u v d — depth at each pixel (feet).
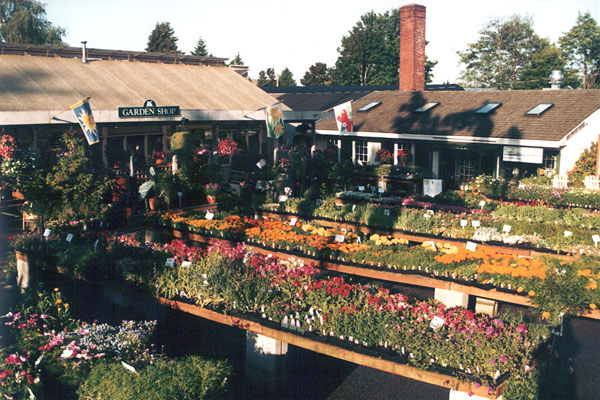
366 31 191.93
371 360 24.61
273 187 63.67
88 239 39.17
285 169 66.13
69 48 68.23
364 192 67.77
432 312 26.40
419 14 95.20
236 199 58.54
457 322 25.25
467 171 77.30
